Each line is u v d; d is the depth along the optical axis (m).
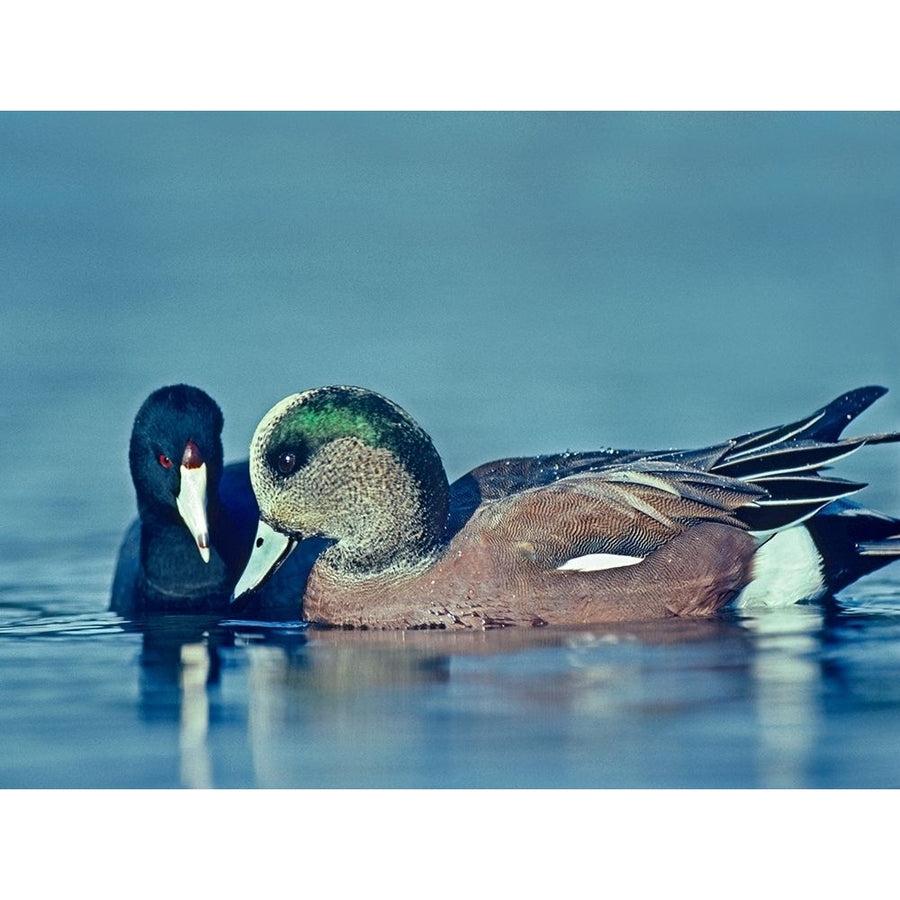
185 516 15.15
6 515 17.06
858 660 12.68
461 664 12.91
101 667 12.98
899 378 20.47
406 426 14.57
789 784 10.71
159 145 24.77
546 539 14.48
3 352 20.72
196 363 20.75
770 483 14.78
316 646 13.68
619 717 11.55
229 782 10.77
